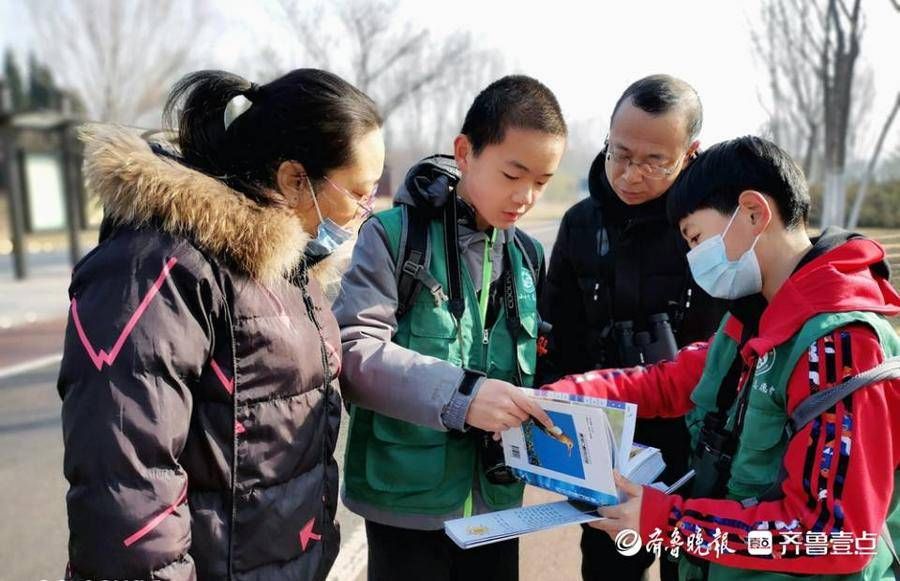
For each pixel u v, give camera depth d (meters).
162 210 1.20
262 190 1.33
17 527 3.40
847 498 1.21
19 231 11.37
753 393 1.40
